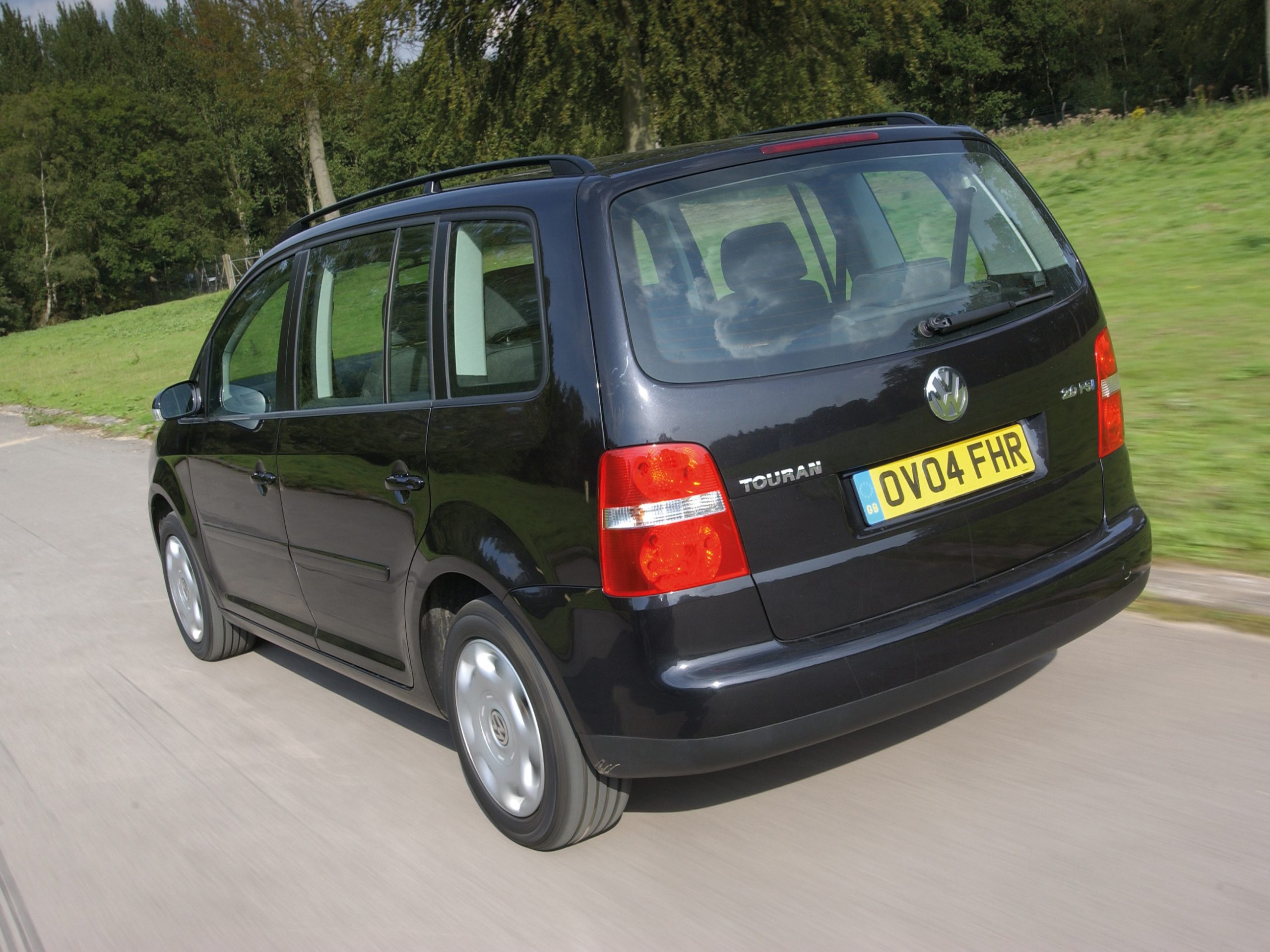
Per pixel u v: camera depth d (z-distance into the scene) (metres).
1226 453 5.86
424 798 3.58
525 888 2.99
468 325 3.20
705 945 2.65
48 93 77.94
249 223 81.06
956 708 3.67
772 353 2.79
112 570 7.12
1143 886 2.65
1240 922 2.49
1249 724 3.36
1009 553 3.09
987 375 3.05
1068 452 3.24
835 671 2.76
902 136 3.28
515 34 21.08
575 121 21.19
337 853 3.31
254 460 4.31
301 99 32.50
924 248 3.10
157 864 3.37
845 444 2.82
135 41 90.81
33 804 3.89
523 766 3.13
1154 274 10.70
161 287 82.56
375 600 3.70
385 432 3.46
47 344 40.00
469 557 3.11
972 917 2.62
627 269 2.80
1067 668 3.87
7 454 13.41
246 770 3.96
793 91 21.27
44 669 5.38
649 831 3.18
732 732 2.70
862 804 3.16
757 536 2.73
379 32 21.27
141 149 78.50
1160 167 17.89
